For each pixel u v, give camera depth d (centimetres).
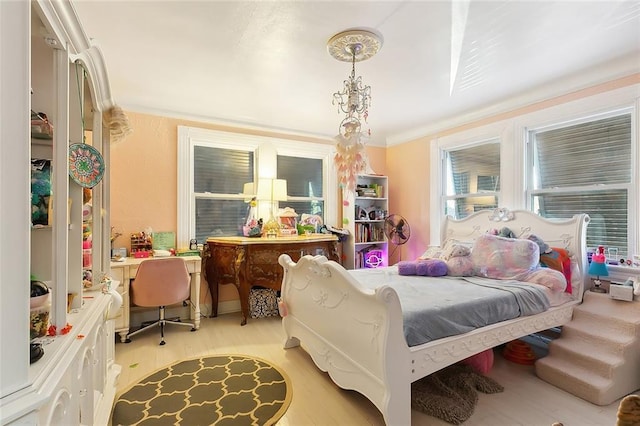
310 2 171
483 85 285
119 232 322
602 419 180
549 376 220
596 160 273
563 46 219
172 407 190
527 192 316
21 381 76
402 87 289
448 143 392
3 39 74
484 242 294
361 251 457
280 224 398
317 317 227
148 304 284
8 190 75
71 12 113
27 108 79
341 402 196
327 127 420
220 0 169
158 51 223
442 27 195
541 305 229
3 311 74
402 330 161
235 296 385
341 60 233
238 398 200
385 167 492
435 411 183
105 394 177
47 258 124
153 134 340
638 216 244
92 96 166
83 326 127
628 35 205
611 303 240
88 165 147
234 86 285
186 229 355
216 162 384
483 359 230
